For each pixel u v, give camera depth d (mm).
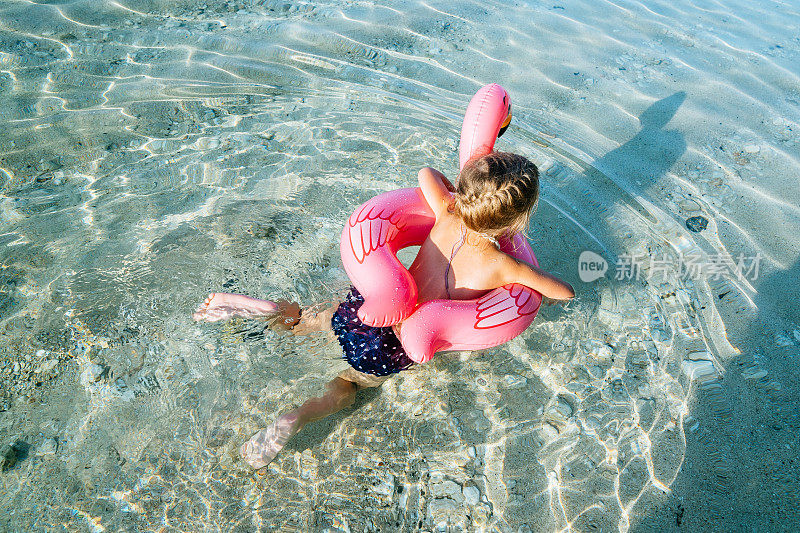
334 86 4246
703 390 2605
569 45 4902
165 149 3621
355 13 5141
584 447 2396
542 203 3463
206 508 2125
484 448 2381
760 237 3314
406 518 2154
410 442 2383
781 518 2180
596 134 3979
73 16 4770
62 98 3945
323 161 3613
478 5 5402
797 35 5156
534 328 2848
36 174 3387
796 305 2967
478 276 2303
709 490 2264
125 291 2764
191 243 3031
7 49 4305
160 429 2309
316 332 2600
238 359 2523
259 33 4762
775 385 2619
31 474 2162
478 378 2631
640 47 4926
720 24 5312
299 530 2098
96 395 2389
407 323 2205
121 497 2129
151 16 4891
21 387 2396
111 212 3188
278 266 2939
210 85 4172
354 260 2279
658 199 3527
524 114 4109
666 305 2963
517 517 2176
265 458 2229
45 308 2676
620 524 2168
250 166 3541
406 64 4516
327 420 2434
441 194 2459
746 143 3951
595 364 2705
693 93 4398
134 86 4102
